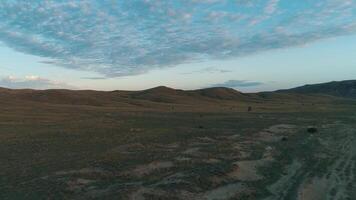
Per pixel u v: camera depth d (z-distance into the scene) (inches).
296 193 963.3
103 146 1592.0
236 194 927.0
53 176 1044.5
